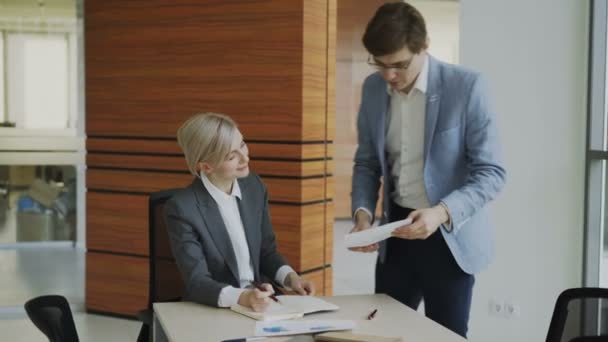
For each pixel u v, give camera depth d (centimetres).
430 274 303
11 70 788
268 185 529
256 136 533
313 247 533
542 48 475
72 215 872
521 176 486
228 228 302
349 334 230
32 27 789
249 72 536
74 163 819
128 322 611
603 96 463
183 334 234
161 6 575
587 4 461
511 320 497
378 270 320
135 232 610
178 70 571
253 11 532
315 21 525
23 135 803
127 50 595
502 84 486
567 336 237
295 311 258
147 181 599
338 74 1222
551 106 476
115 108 607
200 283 273
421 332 242
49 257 852
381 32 276
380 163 319
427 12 1152
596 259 474
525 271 491
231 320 251
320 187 537
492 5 486
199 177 302
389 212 313
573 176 474
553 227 481
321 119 535
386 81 304
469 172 302
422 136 301
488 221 310
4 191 842
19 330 588
